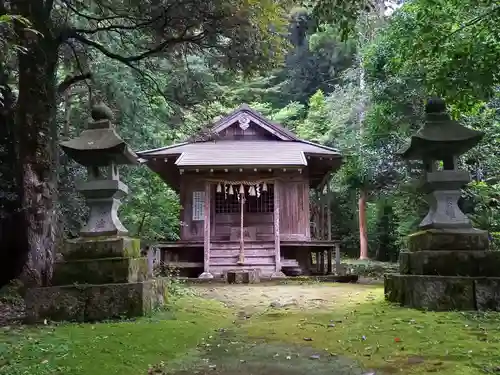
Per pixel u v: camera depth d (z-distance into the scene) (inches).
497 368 122.9
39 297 203.0
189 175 604.7
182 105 358.6
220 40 308.7
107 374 127.8
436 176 229.3
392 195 644.7
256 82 1105.4
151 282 226.2
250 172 577.6
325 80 1190.9
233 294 350.0
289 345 166.6
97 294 203.5
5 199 331.3
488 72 234.5
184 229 596.1
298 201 598.2
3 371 127.0
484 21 252.4
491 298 204.7
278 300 307.1
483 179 434.6
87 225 224.8
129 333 173.8
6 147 343.3
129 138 531.8
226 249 568.1
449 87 241.6
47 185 301.0
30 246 290.4
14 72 397.4
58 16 361.4
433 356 138.6
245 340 177.5
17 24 279.4
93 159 226.8
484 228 422.9
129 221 566.9
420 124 504.7
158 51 321.7
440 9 262.1
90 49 432.8
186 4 273.3
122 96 466.3
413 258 232.7
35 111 301.4
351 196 917.8
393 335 168.6
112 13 366.9
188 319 213.6
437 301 210.8
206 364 142.9
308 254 591.5
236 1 278.8
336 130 849.5
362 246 836.6
